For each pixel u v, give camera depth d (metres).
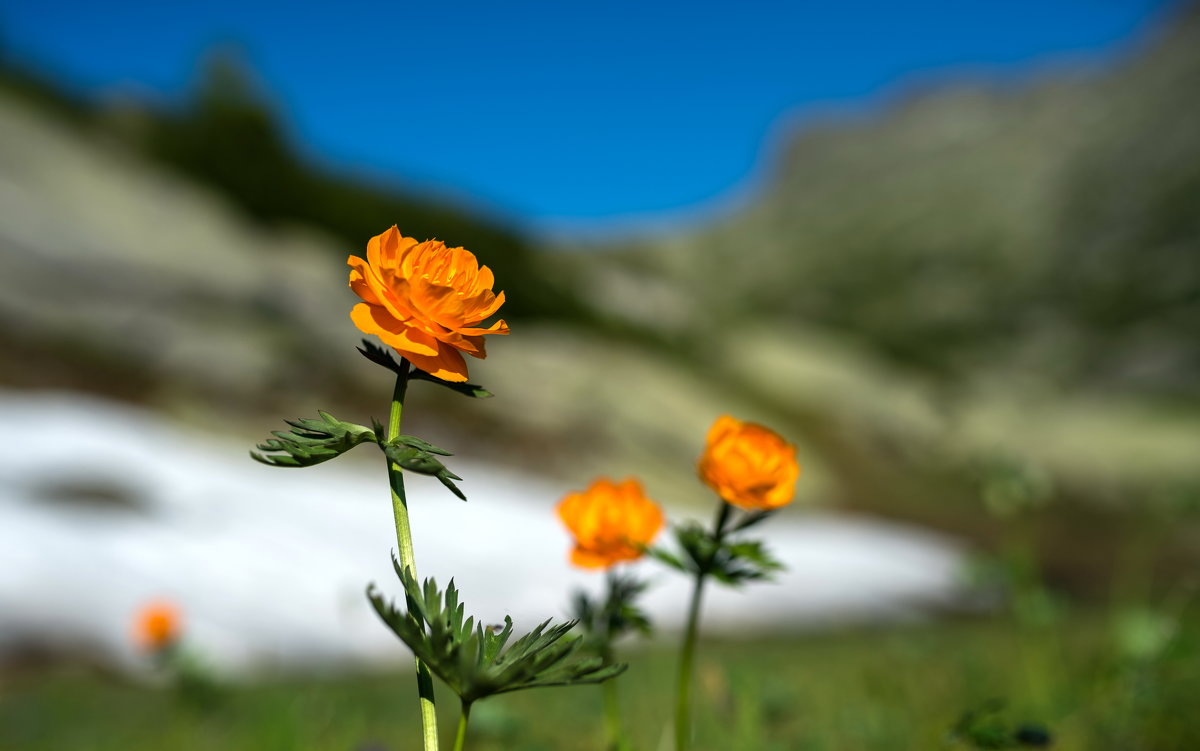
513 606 10.30
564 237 84.06
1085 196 67.94
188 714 3.31
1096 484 27.31
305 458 0.81
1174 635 2.51
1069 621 6.11
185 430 14.98
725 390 29.19
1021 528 22.02
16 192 17.58
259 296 18.69
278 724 2.81
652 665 4.46
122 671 6.61
